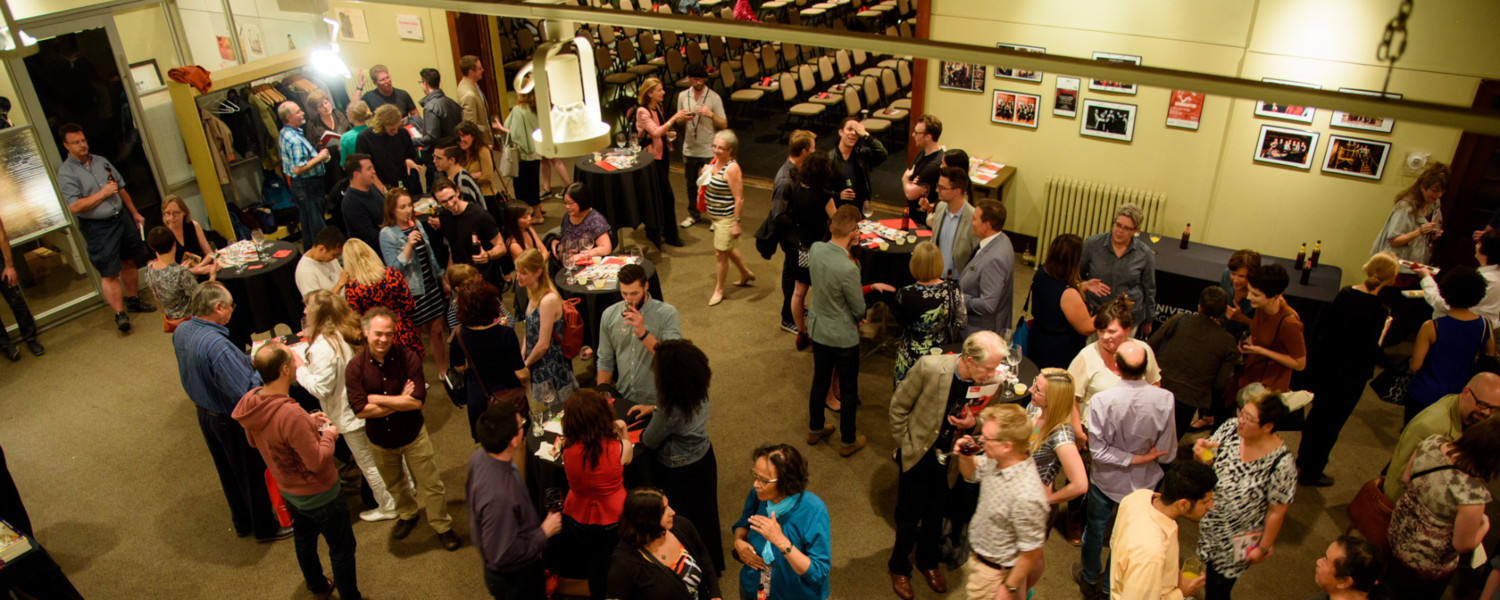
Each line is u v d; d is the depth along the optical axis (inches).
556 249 230.7
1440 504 132.4
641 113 288.2
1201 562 134.7
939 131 232.1
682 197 350.6
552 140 80.9
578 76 80.2
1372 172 223.6
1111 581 121.5
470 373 177.0
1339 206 232.5
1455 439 134.7
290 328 236.1
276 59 319.3
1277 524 131.6
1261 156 238.7
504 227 292.7
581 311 214.7
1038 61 47.7
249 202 318.3
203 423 162.6
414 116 334.0
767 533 121.6
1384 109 40.4
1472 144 209.5
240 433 161.6
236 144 306.0
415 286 210.8
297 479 141.6
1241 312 173.9
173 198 229.8
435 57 365.7
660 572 117.2
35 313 261.7
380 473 166.6
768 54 443.5
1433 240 214.5
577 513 140.3
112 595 164.1
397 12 360.5
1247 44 226.7
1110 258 194.2
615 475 137.1
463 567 169.2
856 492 185.5
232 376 155.4
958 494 149.6
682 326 253.4
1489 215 216.2
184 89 280.7
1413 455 139.6
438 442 206.5
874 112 401.1
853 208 172.4
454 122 312.5
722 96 470.3
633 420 156.6
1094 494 147.3
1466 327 162.9
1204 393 160.9
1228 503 132.4
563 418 133.6
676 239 305.6
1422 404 169.6
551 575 158.2
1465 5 194.7
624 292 158.1
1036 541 122.0
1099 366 153.7
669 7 487.2
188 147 290.5
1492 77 196.4
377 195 242.7
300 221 296.7
